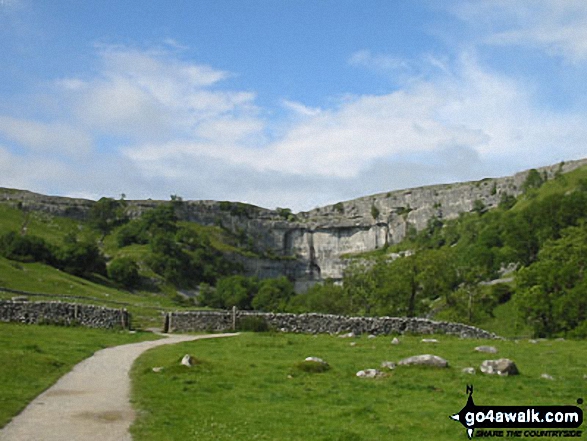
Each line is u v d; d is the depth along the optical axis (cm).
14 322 5012
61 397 2378
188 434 1917
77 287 11988
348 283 11425
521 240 13875
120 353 3731
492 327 9575
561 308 7000
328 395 2588
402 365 3169
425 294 9212
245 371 3084
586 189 19575
